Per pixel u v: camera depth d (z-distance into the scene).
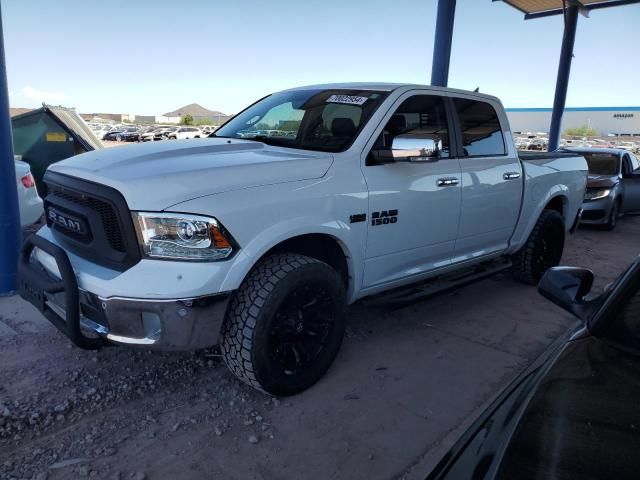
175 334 2.80
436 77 8.73
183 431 2.97
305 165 3.37
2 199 4.73
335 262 3.70
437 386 3.62
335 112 4.04
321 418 3.16
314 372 3.43
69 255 3.18
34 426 2.93
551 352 2.01
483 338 4.50
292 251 3.58
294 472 2.69
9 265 4.85
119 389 3.34
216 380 3.54
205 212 2.84
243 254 2.96
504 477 1.33
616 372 1.75
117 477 2.58
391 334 4.48
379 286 3.97
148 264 2.79
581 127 79.44
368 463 2.79
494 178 4.85
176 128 54.59
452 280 4.78
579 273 2.33
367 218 3.66
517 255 5.86
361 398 3.40
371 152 3.76
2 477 2.54
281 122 4.24
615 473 1.33
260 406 3.25
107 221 2.93
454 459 1.55
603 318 2.03
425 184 4.09
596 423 1.51
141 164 3.10
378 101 4.00
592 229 11.01
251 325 3.01
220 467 2.70
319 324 3.45
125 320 2.81
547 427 1.50
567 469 1.34
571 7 13.81
